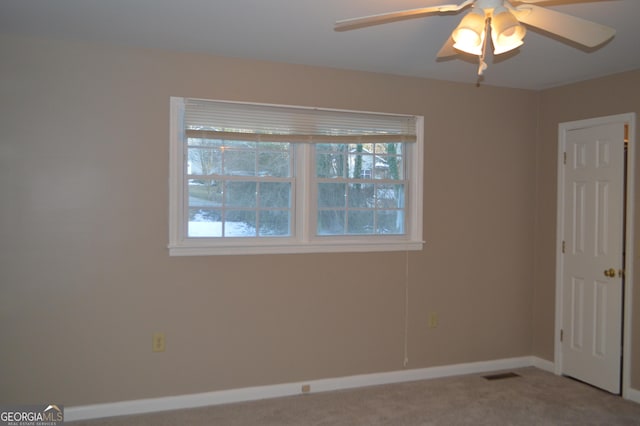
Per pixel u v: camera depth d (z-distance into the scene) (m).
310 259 3.52
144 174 3.13
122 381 3.09
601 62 3.32
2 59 2.85
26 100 2.90
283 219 3.54
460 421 3.06
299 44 3.00
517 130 4.14
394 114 3.73
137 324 3.12
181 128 3.22
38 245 2.93
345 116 3.60
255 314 3.38
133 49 3.08
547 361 4.11
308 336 3.52
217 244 3.30
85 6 2.43
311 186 3.56
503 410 3.24
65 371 2.99
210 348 3.27
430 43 2.96
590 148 3.77
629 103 3.48
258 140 3.34
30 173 2.91
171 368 3.19
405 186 3.85
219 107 3.28
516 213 4.15
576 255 3.87
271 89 3.38
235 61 3.29
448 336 3.94
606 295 3.62
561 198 4.01
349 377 3.63
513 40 1.90
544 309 4.14
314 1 2.35
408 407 3.27
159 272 3.16
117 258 3.08
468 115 3.98
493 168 4.08
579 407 3.31
